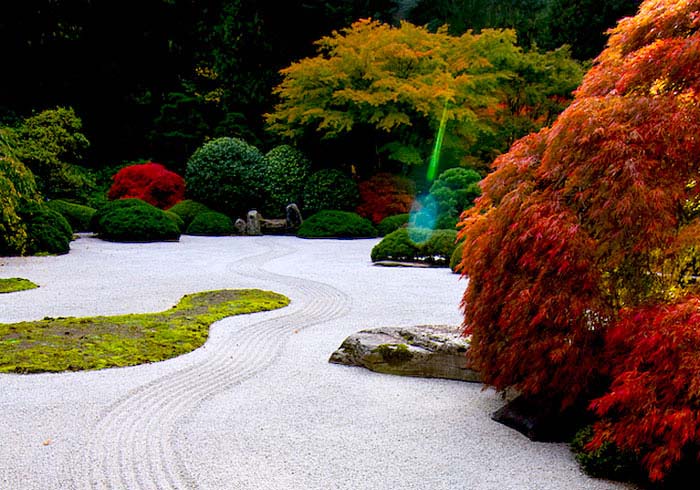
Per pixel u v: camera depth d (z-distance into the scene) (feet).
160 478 8.96
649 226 9.02
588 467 9.28
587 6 78.07
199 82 80.28
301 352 16.24
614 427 8.86
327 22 72.33
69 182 57.21
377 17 75.87
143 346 15.85
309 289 25.75
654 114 9.63
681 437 7.83
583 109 10.43
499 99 65.62
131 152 77.30
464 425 11.27
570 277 9.75
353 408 12.14
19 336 16.51
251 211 55.98
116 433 10.60
